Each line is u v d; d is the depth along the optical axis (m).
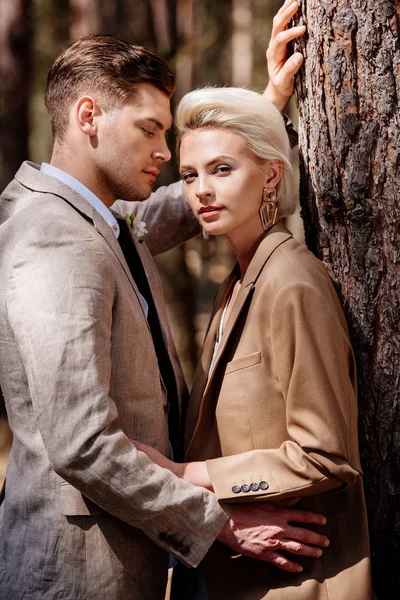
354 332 2.04
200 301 8.99
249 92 1.93
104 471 1.64
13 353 1.78
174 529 1.75
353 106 1.93
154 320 2.10
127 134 1.93
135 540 1.82
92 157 1.95
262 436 1.85
